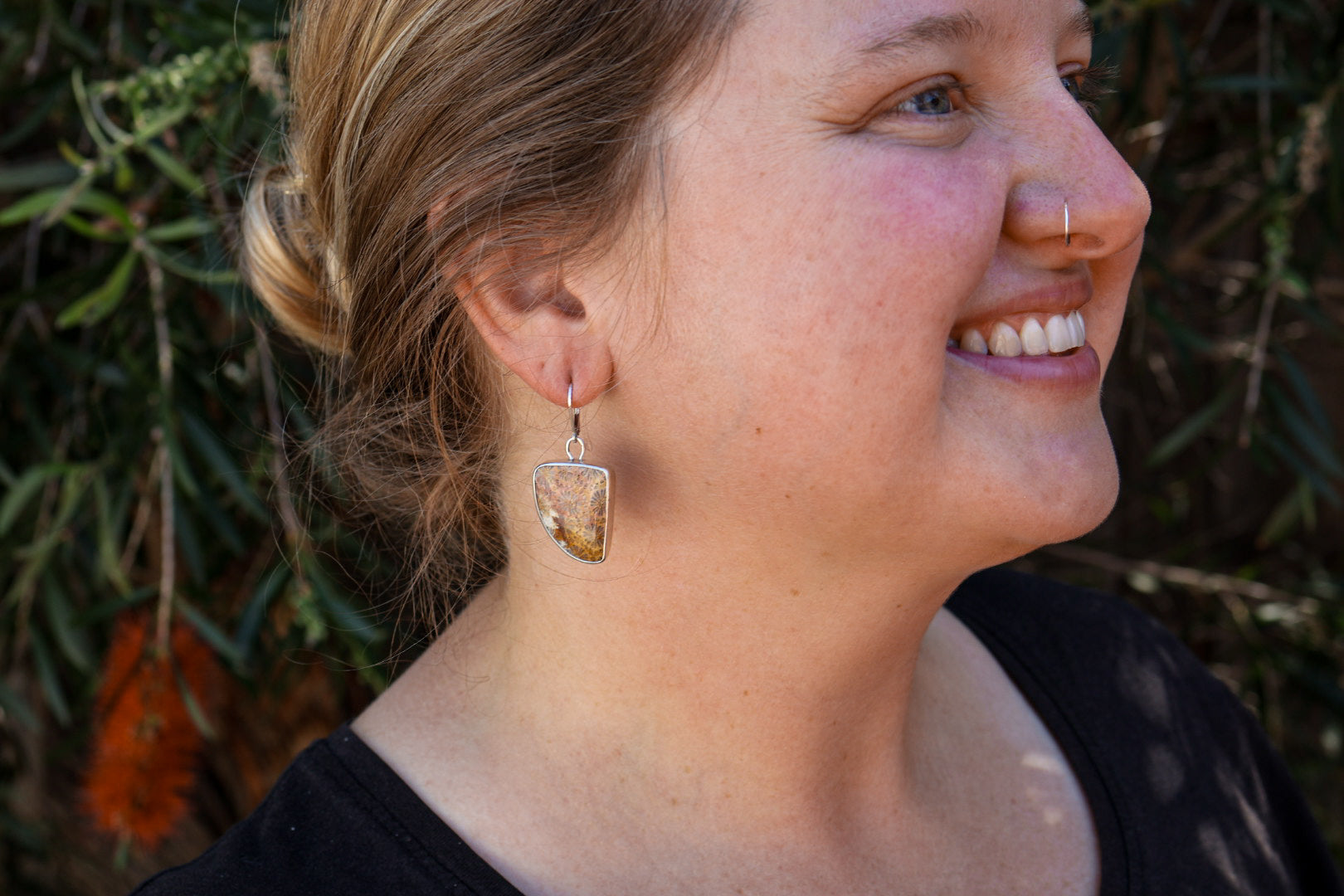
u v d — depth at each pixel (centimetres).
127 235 142
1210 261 238
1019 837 96
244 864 80
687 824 86
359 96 84
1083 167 76
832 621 83
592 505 79
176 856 213
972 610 114
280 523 165
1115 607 120
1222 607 228
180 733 150
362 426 97
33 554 155
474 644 94
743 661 85
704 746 86
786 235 73
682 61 74
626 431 82
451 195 81
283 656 171
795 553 81
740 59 73
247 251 106
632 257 78
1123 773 101
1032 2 76
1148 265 193
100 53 163
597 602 85
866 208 72
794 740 87
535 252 81
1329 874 120
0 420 179
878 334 73
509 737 87
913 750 98
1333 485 263
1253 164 186
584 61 76
